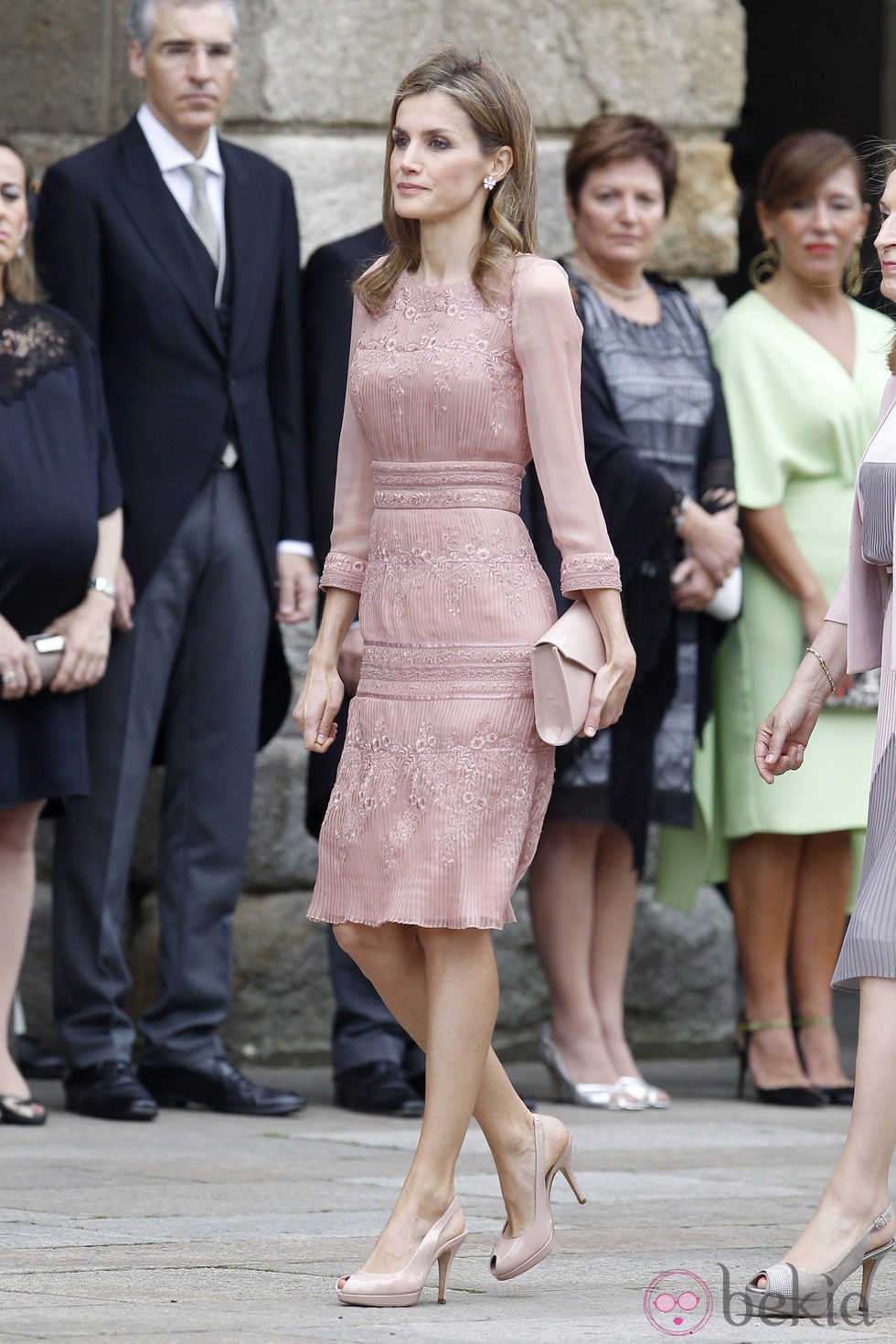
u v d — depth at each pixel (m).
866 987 12.97
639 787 23.59
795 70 43.09
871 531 13.92
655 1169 19.06
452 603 13.46
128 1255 14.11
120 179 22.42
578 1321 12.30
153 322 22.23
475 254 13.61
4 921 21.12
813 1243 12.68
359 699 13.80
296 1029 27.02
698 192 29.80
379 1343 11.41
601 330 24.11
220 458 22.47
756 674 24.86
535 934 24.59
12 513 20.48
